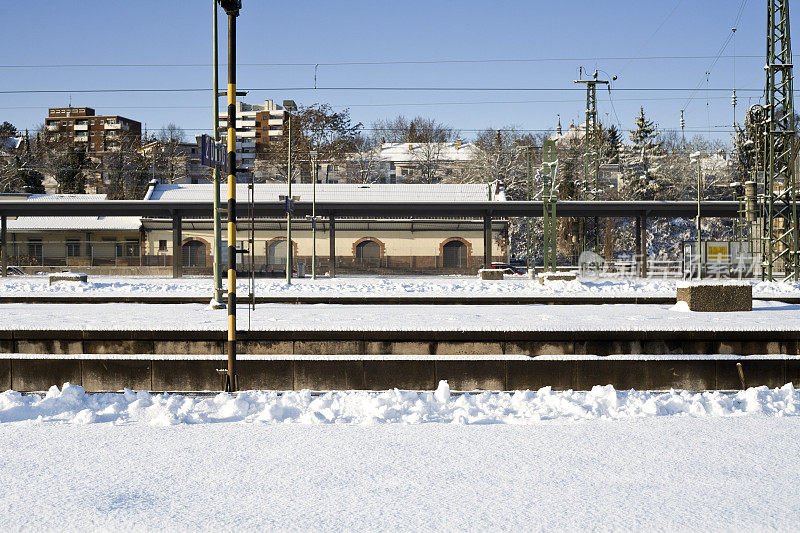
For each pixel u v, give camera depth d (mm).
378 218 64125
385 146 140000
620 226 89875
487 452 7250
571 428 8375
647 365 12648
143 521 5227
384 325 14531
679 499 5707
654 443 7609
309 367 12711
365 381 12695
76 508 5504
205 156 19125
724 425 8516
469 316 17719
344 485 6129
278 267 61688
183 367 12938
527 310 20422
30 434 8070
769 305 21281
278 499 5746
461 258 64688
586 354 13539
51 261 62344
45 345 13969
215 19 21094
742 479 6266
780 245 42219
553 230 39156
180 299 25141
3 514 5367
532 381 12664
